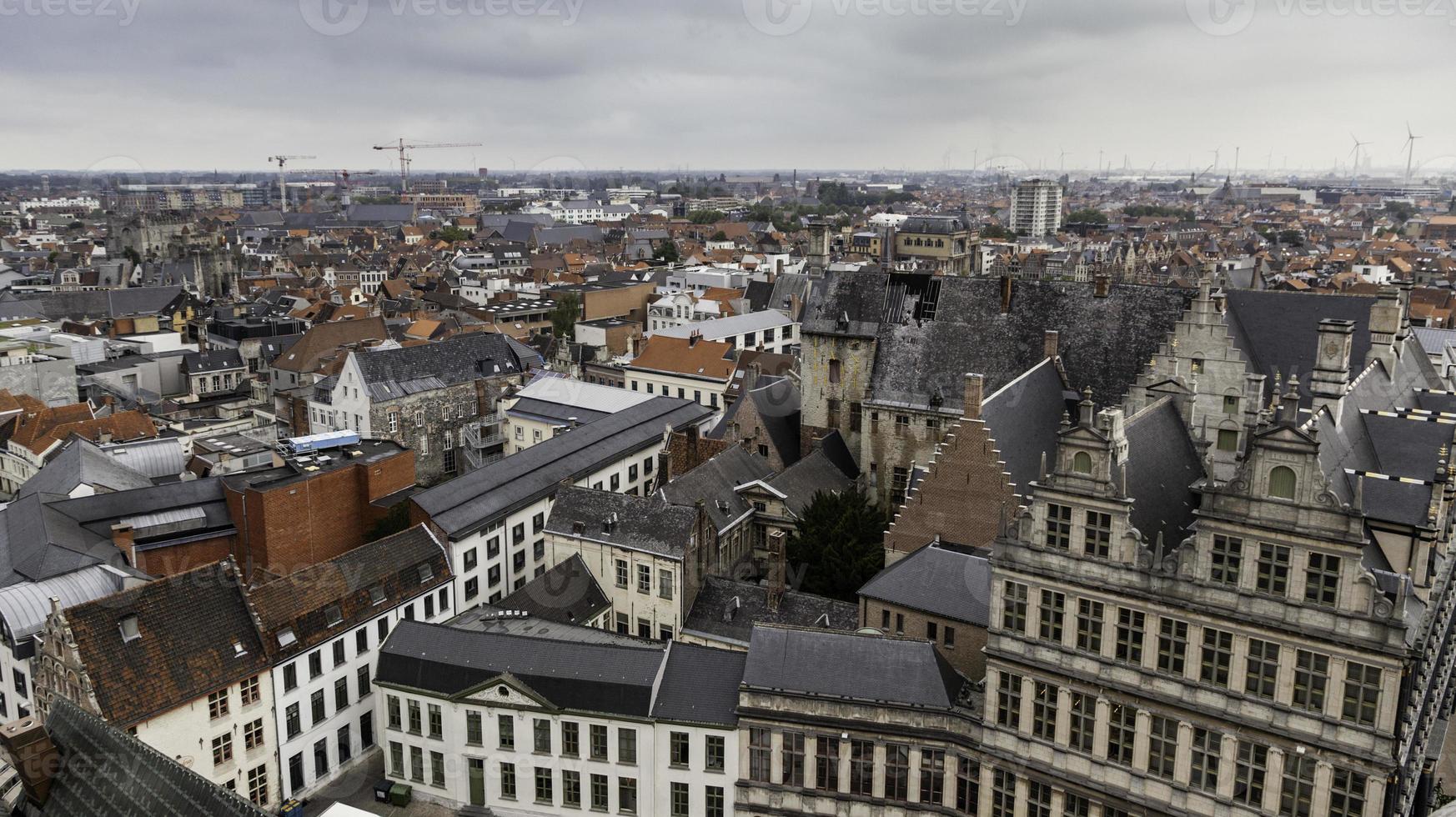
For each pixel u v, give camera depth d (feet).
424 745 232.32
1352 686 150.20
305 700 239.91
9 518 310.65
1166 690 167.53
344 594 253.85
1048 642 179.63
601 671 219.00
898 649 204.54
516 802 226.79
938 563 232.32
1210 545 160.35
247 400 596.29
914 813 198.18
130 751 144.56
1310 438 148.87
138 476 366.22
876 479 347.15
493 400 506.89
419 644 233.96
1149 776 171.12
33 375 501.56
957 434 246.27
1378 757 148.15
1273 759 157.99
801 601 263.70
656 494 300.61
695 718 209.46
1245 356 257.75
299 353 588.50
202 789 133.90
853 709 198.80
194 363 602.85
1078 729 179.11
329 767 247.29
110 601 215.10
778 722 203.00
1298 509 151.12
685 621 273.95
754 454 349.41
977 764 192.34
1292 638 153.89
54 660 209.67
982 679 217.97
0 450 438.81
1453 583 211.61
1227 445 225.76
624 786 218.38
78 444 360.48
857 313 355.36
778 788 205.87
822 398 366.02
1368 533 171.83
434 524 293.43
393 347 570.05
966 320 332.39
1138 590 167.73
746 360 507.30
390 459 358.64
